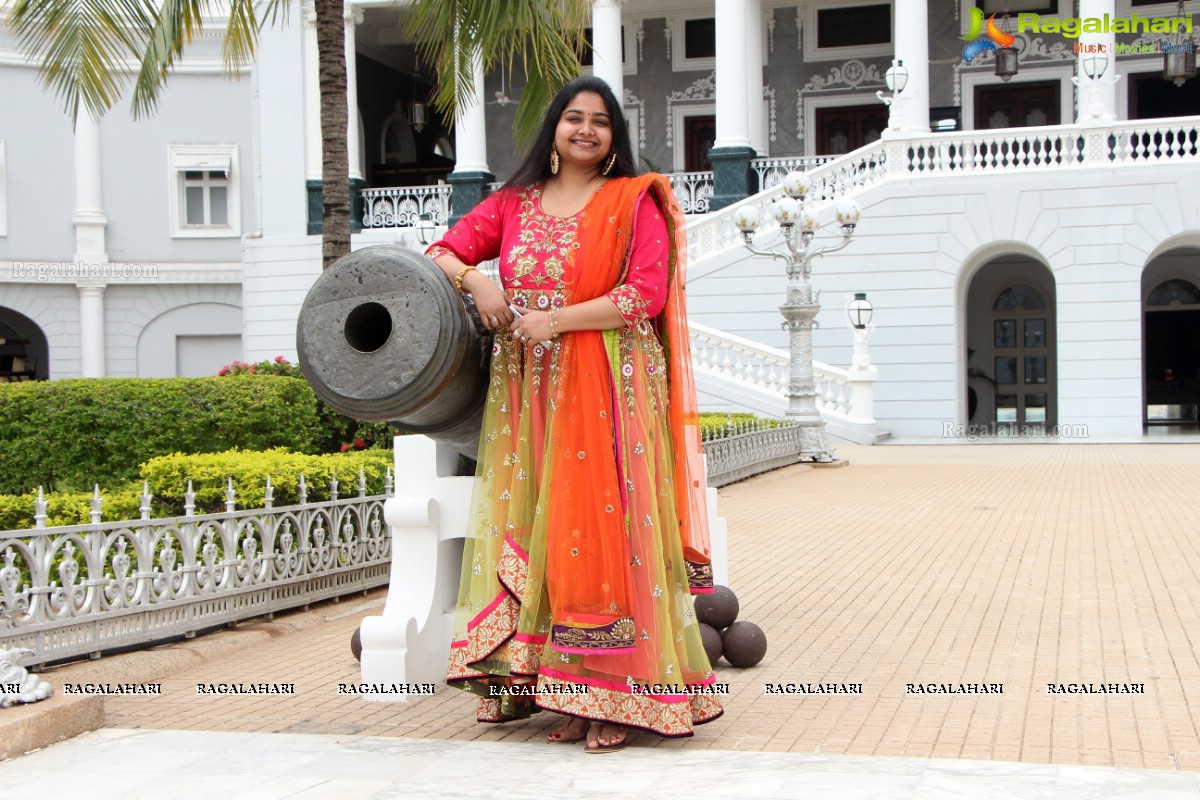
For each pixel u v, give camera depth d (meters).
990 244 22.50
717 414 17.62
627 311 4.21
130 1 10.77
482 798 3.62
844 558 8.58
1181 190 21.62
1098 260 22.00
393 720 4.69
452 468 5.22
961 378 23.22
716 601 5.47
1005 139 22.52
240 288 28.83
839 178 23.50
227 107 28.48
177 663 5.89
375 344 4.44
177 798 3.69
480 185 26.55
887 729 4.43
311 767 3.99
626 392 4.26
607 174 4.51
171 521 6.28
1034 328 26.75
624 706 4.13
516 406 4.39
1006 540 9.27
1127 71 26.67
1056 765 3.87
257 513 6.88
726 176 25.31
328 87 11.21
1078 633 6.05
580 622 4.06
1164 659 5.48
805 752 4.12
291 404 11.57
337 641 6.44
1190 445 19.70
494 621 4.30
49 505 7.72
